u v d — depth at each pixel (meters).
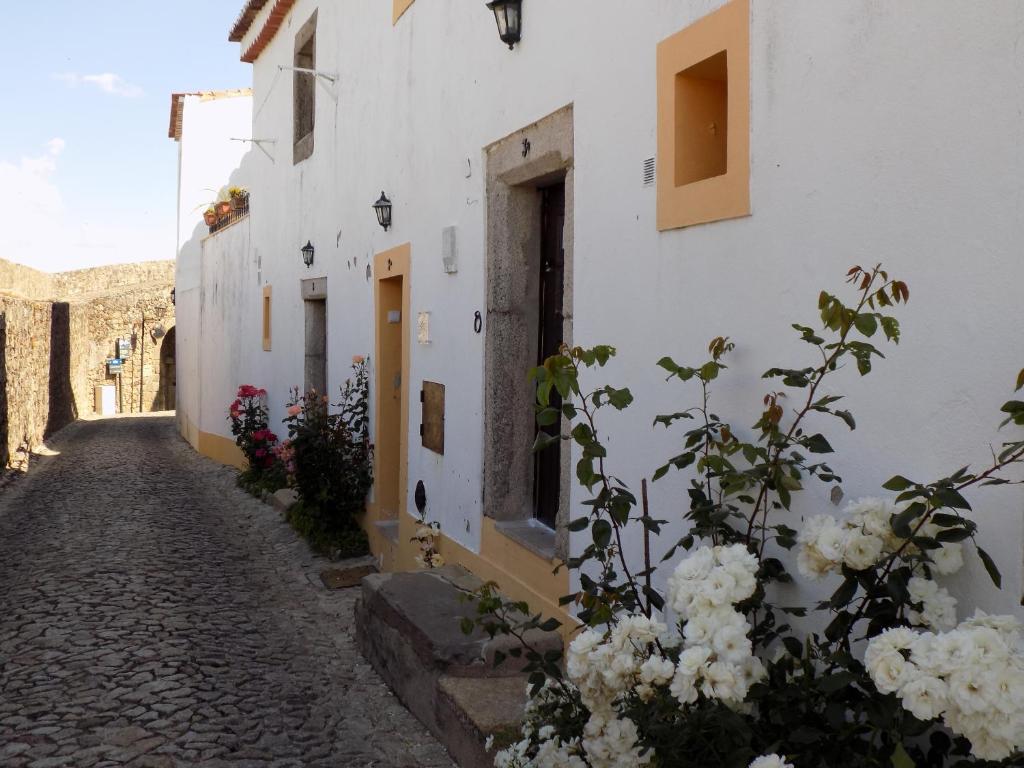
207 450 18.38
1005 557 2.19
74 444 19.39
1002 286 2.19
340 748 4.00
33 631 5.51
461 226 5.64
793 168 2.85
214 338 17.75
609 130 3.89
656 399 3.57
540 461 5.22
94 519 9.52
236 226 15.20
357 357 8.00
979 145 2.24
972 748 1.88
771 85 2.94
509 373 5.21
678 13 3.41
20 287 22.14
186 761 3.82
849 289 2.64
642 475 3.67
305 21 9.96
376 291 7.62
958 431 2.31
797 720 2.32
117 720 4.22
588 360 2.97
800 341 2.84
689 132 3.45
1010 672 1.80
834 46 2.69
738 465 3.07
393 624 4.69
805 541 2.38
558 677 3.02
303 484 8.27
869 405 2.58
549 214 5.15
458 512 5.71
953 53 2.30
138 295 33.22
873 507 2.31
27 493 11.71
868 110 2.57
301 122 10.59
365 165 7.84
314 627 5.92
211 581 6.99
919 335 2.42
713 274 3.24
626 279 3.77
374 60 7.51
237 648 5.35
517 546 4.84
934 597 2.19
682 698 2.27
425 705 4.20
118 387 33.03
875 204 2.55
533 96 4.61
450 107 5.78
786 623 2.87
